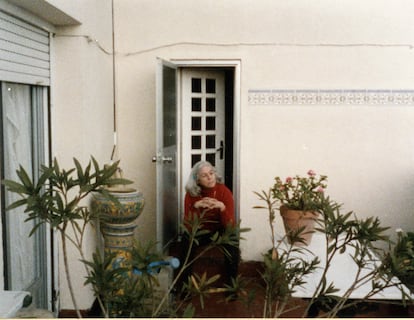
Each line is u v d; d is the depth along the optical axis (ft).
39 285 14.06
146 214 20.34
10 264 12.31
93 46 16.44
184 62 19.95
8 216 12.25
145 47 19.89
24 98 13.38
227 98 22.41
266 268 7.91
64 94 15.20
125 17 19.81
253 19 19.74
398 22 19.62
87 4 15.53
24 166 13.30
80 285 15.30
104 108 18.21
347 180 20.11
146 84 19.98
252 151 20.08
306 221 14.43
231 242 8.52
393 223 20.13
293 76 19.88
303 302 12.86
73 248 15.16
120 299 7.48
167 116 18.99
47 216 7.29
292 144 20.06
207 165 16.29
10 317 8.72
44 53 14.33
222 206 15.87
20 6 12.44
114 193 15.38
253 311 15.40
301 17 19.72
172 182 20.07
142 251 7.55
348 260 13.44
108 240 15.67
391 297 11.20
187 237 15.74
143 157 20.17
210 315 15.37
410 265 7.61
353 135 19.97
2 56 11.61
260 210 20.11
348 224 7.97
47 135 14.76
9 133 12.45
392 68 19.77
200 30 19.83
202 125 21.91
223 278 17.10
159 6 19.77
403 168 20.03
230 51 19.85
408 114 19.89
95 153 16.79
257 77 19.89
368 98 19.86
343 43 19.72
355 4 19.61
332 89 19.86
